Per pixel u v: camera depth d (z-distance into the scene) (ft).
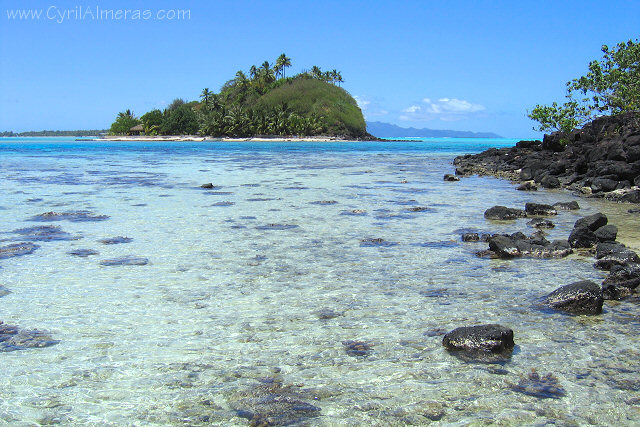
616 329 17.75
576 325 18.13
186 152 184.34
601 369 14.83
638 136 68.69
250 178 76.59
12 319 18.49
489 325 16.71
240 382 14.07
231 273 24.61
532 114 104.58
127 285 22.59
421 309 19.80
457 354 15.84
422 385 13.93
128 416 12.42
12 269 24.97
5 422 12.12
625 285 21.75
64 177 75.61
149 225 36.83
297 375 14.48
